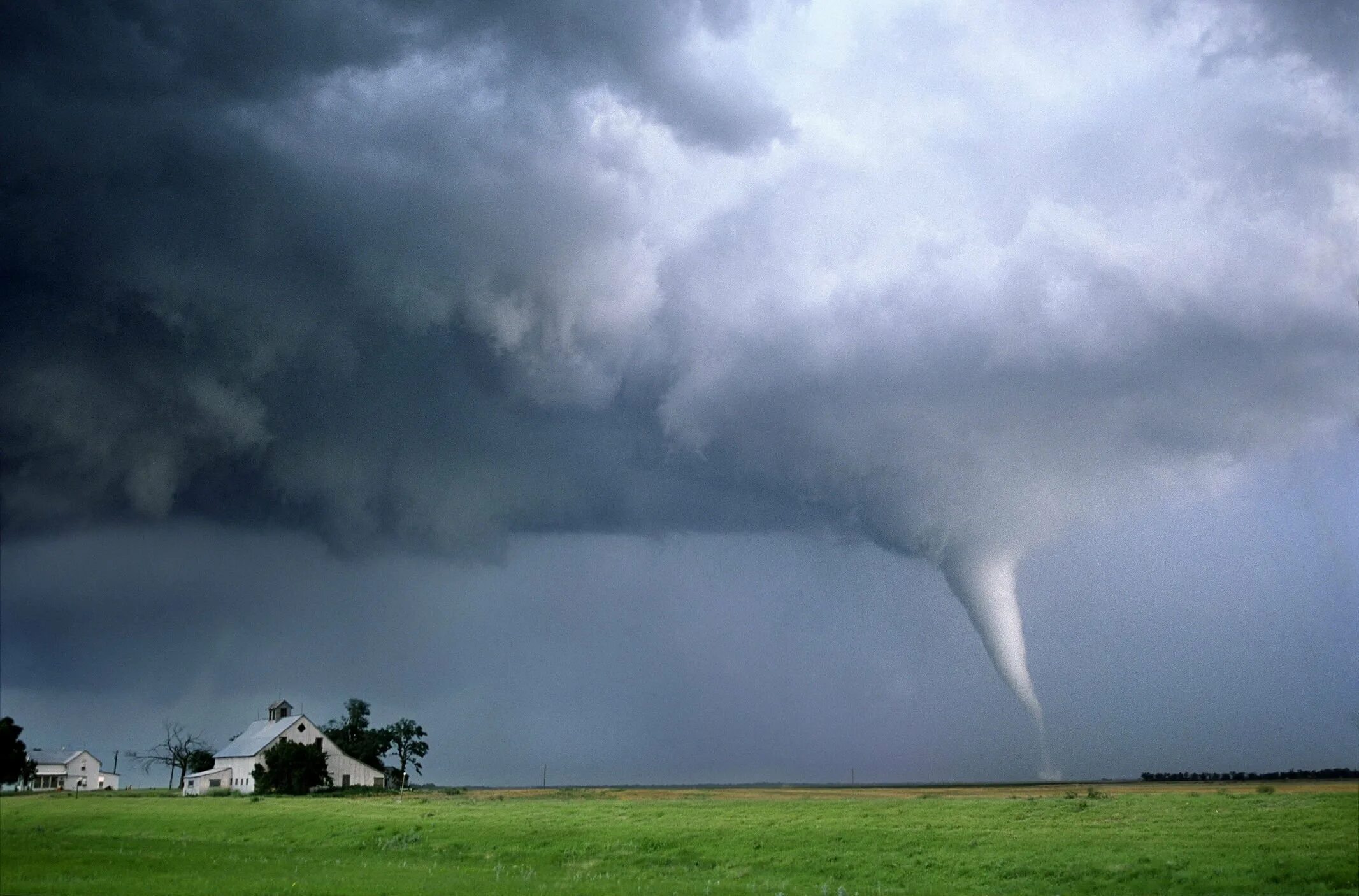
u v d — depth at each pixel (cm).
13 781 18650
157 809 12600
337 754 18250
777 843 7738
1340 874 5634
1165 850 6450
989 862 6606
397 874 6719
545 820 9600
